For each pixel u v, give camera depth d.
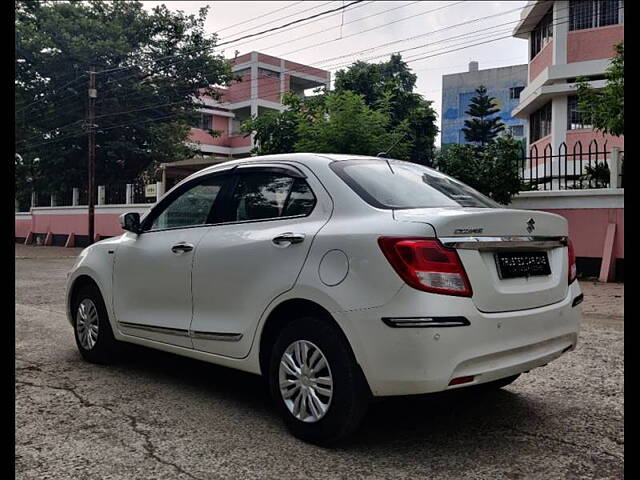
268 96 40.78
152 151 28.62
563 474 3.13
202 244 4.28
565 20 18.69
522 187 11.77
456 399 4.37
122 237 5.24
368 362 3.17
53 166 27.91
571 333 3.78
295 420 3.55
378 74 20.67
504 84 52.19
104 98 27.30
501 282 3.35
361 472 3.14
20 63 27.83
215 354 4.12
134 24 28.42
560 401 4.32
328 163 3.92
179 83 28.95
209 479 3.08
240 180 4.36
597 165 11.69
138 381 4.87
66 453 3.41
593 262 11.06
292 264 3.60
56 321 7.78
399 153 13.98
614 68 11.03
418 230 3.17
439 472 3.14
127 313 4.95
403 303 3.08
